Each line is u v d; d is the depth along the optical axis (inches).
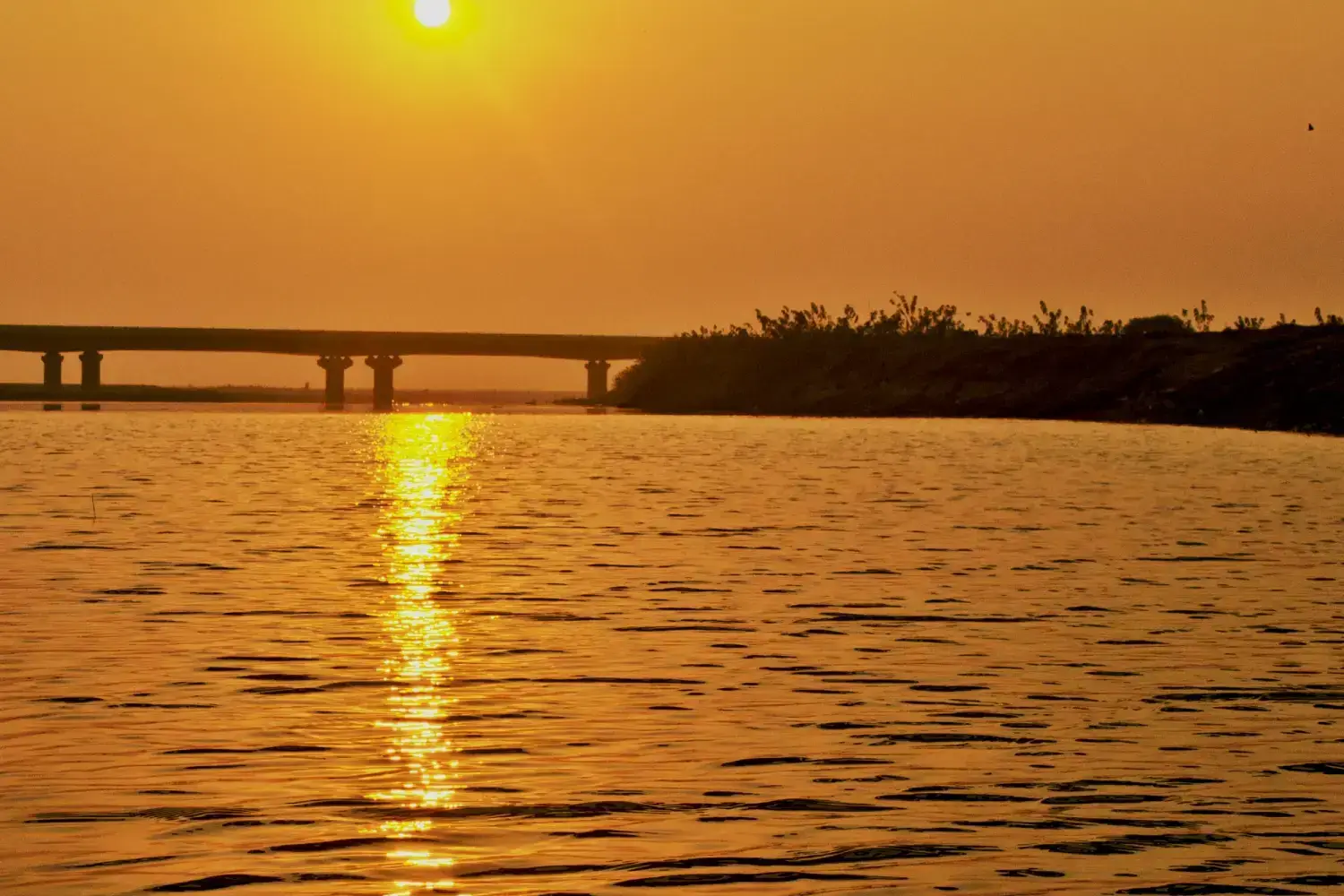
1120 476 2807.6
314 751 728.3
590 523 1868.8
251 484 2518.5
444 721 789.9
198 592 1232.2
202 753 722.8
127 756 715.4
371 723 784.3
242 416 6451.8
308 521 1860.2
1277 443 4045.3
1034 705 840.3
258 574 1348.4
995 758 730.2
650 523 1870.1
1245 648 1013.2
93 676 890.7
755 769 708.7
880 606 1190.3
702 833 617.3
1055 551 1583.4
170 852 586.9
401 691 861.8
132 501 2140.7
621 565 1440.7
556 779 688.4
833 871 576.4
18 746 730.2
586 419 6141.7
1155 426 5177.2
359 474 2815.0
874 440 4252.0
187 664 930.7
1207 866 584.4
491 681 892.0
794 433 4744.1
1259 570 1424.7
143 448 3710.6
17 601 1175.0
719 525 1850.4
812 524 1868.8
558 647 1003.3
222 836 605.6
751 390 7165.4
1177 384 5556.1
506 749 736.3
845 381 6884.8
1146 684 897.5
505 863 581.0
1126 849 603.8
